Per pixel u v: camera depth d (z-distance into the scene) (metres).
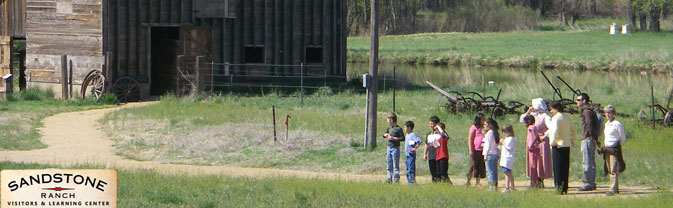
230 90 72.00
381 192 28.91
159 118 52.94
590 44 151.00
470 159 32.53
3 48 68.69
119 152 42.75
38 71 67.81
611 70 116.75
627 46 144.00
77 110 60.00
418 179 35.50
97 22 65.06
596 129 31.77
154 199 26.53
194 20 70.75
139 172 33.09
